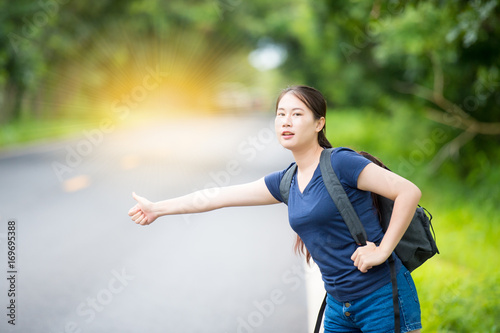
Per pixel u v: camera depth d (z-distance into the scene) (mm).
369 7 16750
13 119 45375
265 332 7828
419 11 15273
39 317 8453
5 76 42469
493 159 20203
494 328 7516
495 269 10375
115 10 53719
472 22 10781
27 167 25328
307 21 31812
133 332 7914
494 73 15961
